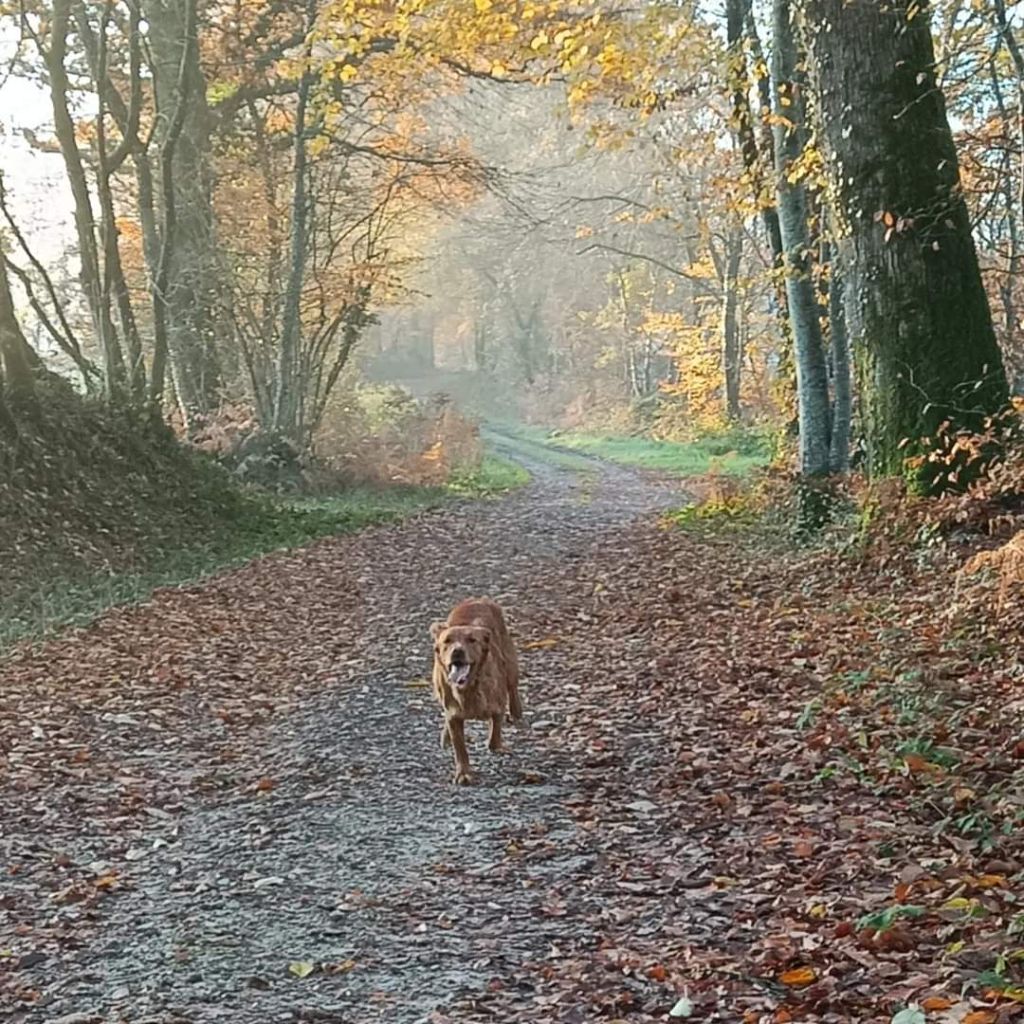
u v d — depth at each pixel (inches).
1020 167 565.9
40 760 360.8
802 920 213.6
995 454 500.7
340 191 1350.9
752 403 1923.0
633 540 834.8
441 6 661.9
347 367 1808.6
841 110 524.4
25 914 248.1
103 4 938.1
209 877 261.0
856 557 528.1
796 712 349.4
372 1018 192.2
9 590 627.8
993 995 171.3
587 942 217.2
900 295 515.8
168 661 494.0
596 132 730.8
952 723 307.1
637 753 336.2
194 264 1162.6
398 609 615.8
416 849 270.5
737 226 1242.0
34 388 808.3
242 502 935.7
